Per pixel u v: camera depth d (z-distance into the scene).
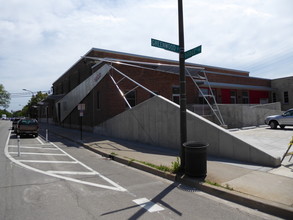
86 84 23.41
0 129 32.19
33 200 5.32
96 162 9.80
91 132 22.41
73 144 15.72
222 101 27.98
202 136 9.81
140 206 5.00
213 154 9.41
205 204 5.13
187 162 6.69
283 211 4.47
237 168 7.42
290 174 6.66
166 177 7.23
